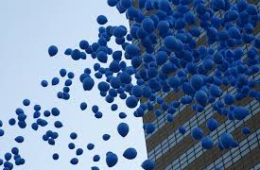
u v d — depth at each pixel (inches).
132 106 444.5
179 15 429.7
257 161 1475.1
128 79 437.1
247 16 433.4
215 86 445.4
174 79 432.1
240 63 452.4
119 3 458.0
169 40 406.6
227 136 448.5
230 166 1542.8
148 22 412.8
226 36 428.8
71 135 522.3
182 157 1704.0
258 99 463.2
